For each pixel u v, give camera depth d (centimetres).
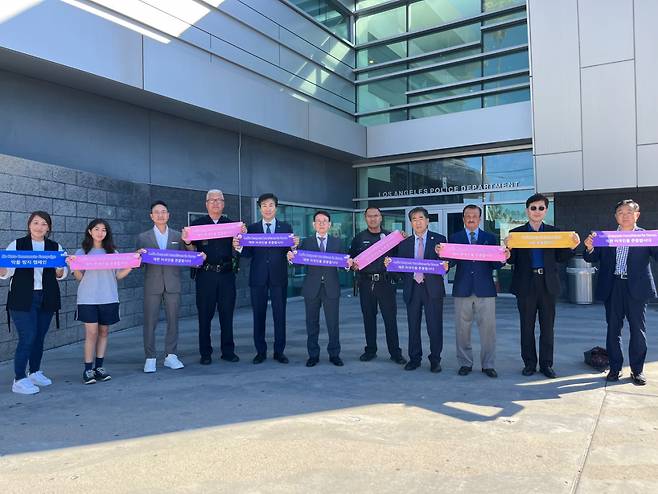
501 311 1055
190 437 379
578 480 306
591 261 540
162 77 841
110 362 628
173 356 598
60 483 309
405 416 420
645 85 962
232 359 629
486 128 1219
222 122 1022
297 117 1142
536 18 1029
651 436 372
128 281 878
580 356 631
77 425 407
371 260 594
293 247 602
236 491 298
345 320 957
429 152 1329
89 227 553
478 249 543
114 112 869
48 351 700
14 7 641
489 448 354
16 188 648
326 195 1381
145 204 916
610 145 1006
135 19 862
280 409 441
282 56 1188
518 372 562
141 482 310
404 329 851
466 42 1312
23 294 503
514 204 1277
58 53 691
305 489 299
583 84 1012
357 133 1341
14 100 729
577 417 413
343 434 381
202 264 615
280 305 623
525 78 1235
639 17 952
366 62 1454
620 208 520
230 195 1096
